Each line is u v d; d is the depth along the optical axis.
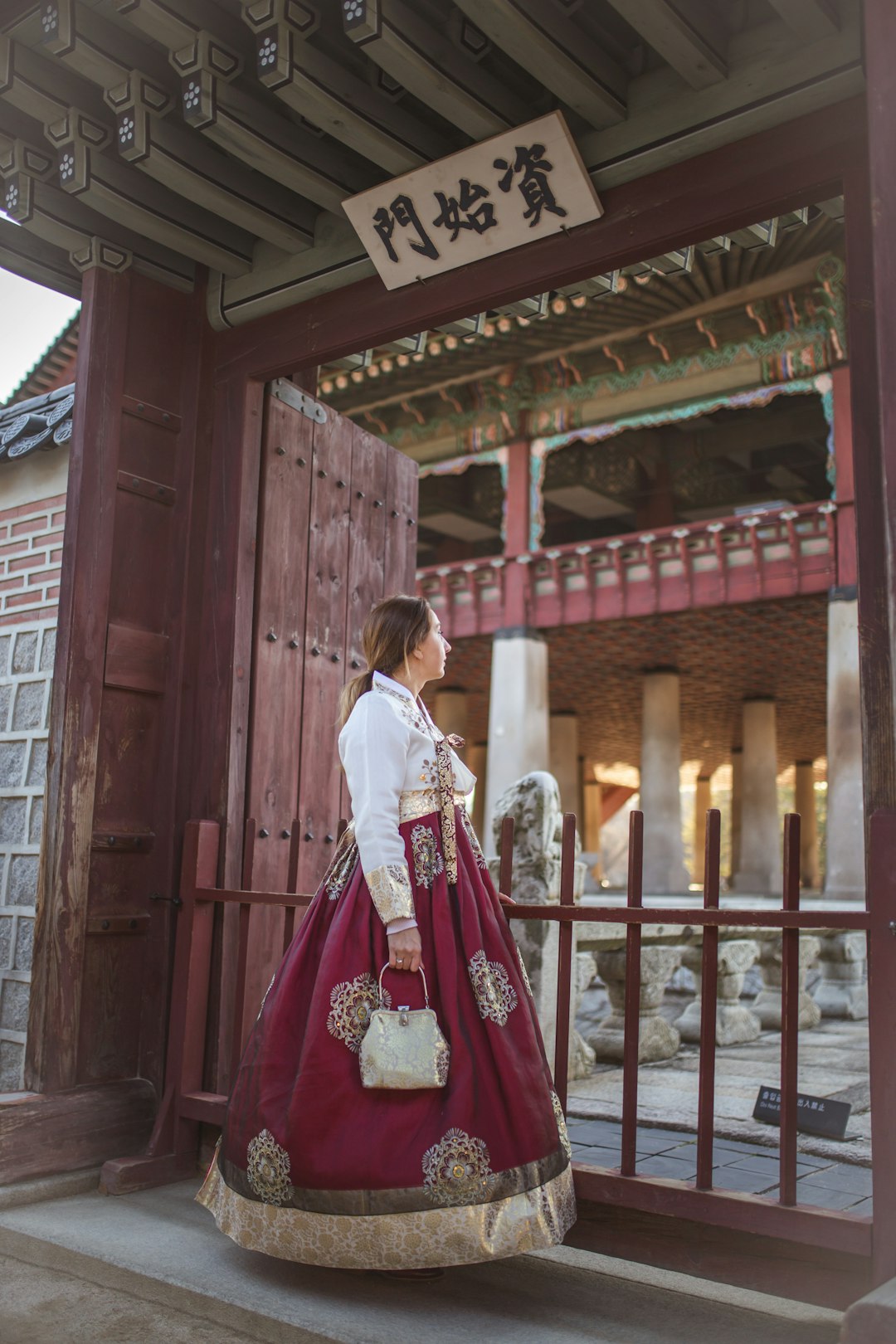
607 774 36.25
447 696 23.59
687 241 2.77
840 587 15.04
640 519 22.08
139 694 3.63
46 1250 2.66
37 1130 3.09
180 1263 2.50
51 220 3.48
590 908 2.52
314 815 3.82
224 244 3.59
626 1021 2.48
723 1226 2.28
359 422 20.42
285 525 3.80
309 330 3.54
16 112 3.46
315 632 3.90
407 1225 2.14
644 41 2.80
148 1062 3.48
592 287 3.77
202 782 3.54
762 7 2.64
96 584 3.50
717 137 2.68
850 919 2.15
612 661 20.50
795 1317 2.26
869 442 2.34
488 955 2.36
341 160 3.23
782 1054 2.25
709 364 16.80
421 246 3.14
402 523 4.45
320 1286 2.38
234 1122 2.40
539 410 18.45
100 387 3.59
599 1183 2.44
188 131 3.21
